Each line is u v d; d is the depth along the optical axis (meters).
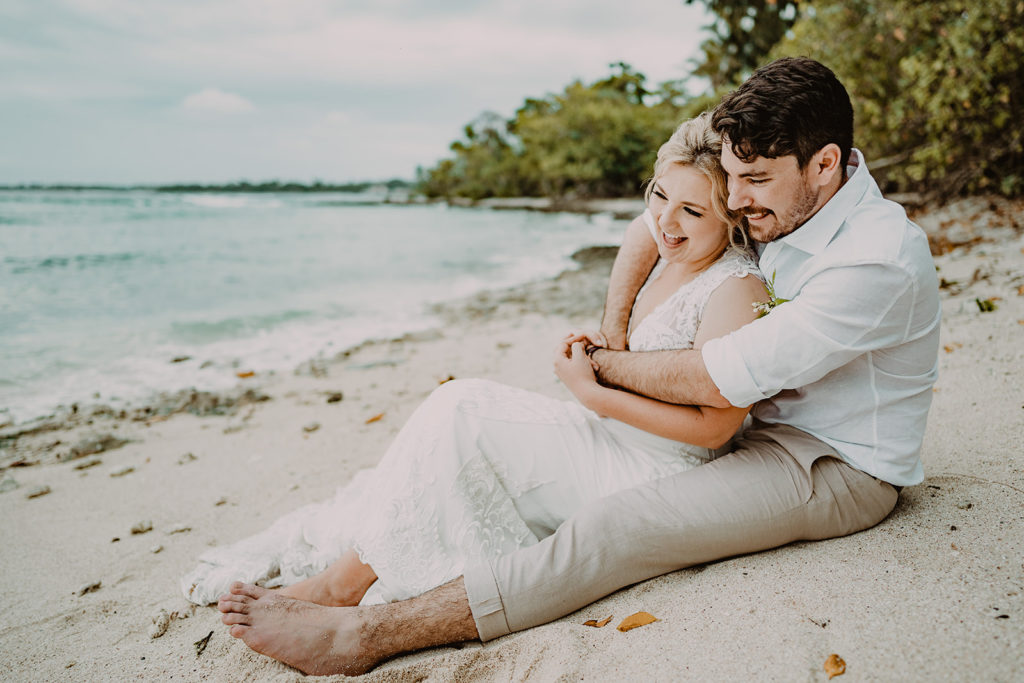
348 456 3.50
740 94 1.56
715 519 1.75
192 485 3.23
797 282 1.70
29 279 9.98
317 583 1.93
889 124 10.35
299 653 1.75
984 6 8.47
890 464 1.78
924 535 1.79
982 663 1.34
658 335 1.88
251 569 2.18
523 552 1.76
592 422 1.98
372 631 1.74
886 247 1.56
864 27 10.47
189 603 2.18
